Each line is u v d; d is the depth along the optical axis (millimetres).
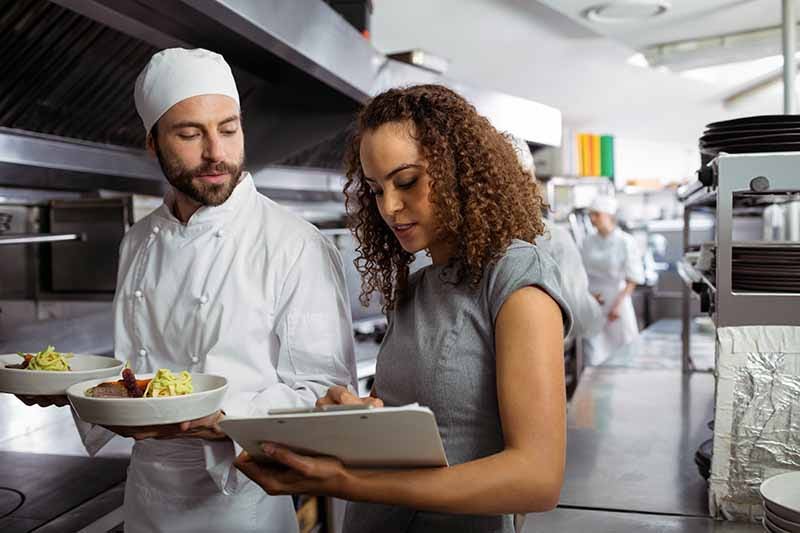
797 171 1477
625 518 1559
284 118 3104
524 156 2660
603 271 5852
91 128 2561
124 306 1667
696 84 7035
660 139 10453
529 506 1017
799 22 3932
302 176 4078
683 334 3279
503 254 1129
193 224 1547
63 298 2855
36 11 1885
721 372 1522
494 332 1132
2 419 2180
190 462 1535
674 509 1609
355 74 2572
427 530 1209
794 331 1487
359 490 1037
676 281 8062
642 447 2105
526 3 4629
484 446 1148
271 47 2027
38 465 1985
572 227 6613
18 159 2277
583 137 7828
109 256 2811
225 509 1542
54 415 2367
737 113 7883
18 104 2203
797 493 1253
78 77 2240
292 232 1566
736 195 1999
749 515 1525
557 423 1037
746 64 6582
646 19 3932
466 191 1129
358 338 3604
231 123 1487
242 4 1743
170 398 1162
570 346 5336
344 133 3582
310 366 1504
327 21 2307
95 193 2988
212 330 1521
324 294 1538
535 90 7332
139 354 1634
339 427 964
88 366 1532
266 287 1518
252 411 1347
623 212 9352
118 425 1173
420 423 932
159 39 2080
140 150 2875
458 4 4629
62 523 1596
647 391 2918
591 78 6785
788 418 1496
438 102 1155
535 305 1077
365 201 1339
